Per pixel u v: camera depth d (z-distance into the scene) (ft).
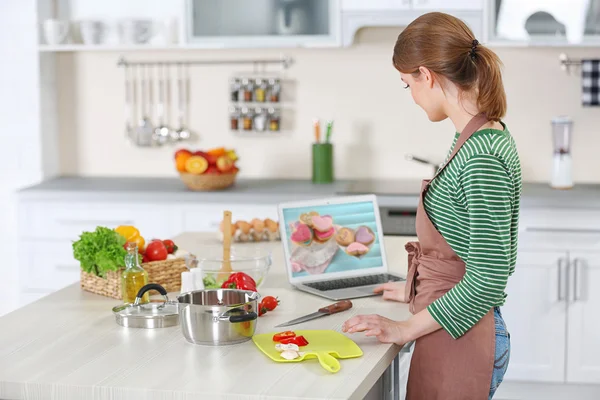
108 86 17.10
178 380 5.95
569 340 14.15
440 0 14.87
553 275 14.10
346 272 9.03
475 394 7.02
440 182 7.08
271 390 5.74
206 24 15.55
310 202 9.10
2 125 16.38
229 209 14.90
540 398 14.56
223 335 6.72
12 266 16.69
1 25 16.12
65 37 16.22
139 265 8.07
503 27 14.89
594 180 16.07
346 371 6.14
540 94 16.05
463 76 6.89
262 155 16.89
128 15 16.87
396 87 16.42
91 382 5.91
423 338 7.16
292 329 7.24
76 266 15.49
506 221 6.68
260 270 8.42
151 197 15.07
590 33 14.80
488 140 6.77
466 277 6.75
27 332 7.16
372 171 16.65
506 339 7.25
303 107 16.67
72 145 17.22
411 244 7.84
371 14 15.07
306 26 15.34
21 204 15.48
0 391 5.97
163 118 17.06
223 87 16.83
